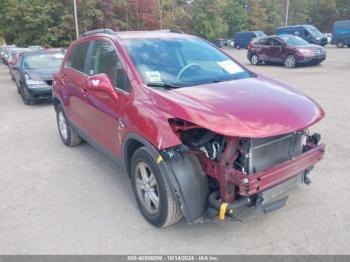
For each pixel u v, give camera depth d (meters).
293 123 3.04
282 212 3.72
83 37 5.34
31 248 3.31
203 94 3.35
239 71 4.28
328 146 5.58
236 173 2.95
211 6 56.44
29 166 5.36
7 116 9.15
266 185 3.00
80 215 3.86
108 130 4.19
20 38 42.25
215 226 3.55
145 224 3.64
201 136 3.31
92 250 3.26
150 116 3.24
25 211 3.98
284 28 36.28
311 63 17.34
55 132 7.31
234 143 3.03
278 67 18.34
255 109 3.09
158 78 3.74
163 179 3.16
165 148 3.05
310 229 3.43
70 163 5.41
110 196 4.28
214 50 4.64
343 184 4.29
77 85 5.07
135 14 49.34
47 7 41.22
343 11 65.50
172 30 5.10
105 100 4.12
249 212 3.75
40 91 10.20
